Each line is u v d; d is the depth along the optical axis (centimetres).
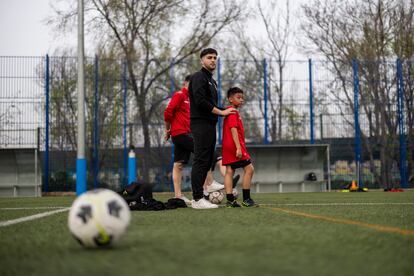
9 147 1446
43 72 1475
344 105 1541
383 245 257
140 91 1659
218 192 692
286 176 1427
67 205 755
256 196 1062
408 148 1583
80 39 1064
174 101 686
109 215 243
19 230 356
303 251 237
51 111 1473
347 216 450
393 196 994
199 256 223
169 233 315
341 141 1536
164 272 186
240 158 599
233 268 193
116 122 1490
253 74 1544
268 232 317
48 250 253
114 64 1505
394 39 2044
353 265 200
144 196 583
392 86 1592
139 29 2116
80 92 1062
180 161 706
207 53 572
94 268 198
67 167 1469
